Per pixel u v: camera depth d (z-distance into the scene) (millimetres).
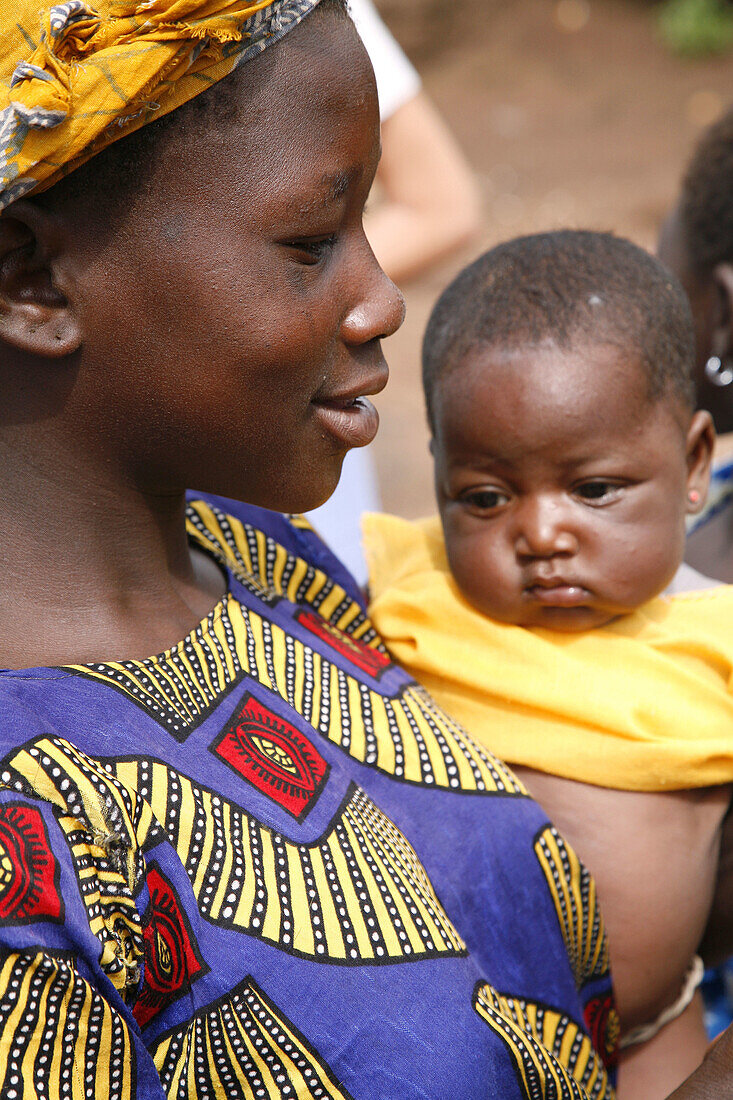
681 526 1589
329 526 2938
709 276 2092
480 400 1526
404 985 1117
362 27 3092
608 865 1493
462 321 1601
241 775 1143
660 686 1533
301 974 1069
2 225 1052
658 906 1492
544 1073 1198
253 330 1101
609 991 1473
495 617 1602
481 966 1294
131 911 986
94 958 948
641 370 1517
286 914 1084
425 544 1821
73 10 974
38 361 1109
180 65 1004
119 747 1063
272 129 1065
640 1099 1590
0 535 1166
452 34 13000
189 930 1033
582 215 10266
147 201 1049
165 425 1145
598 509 1521
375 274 1208
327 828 1166
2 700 1012
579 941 1420
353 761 1290
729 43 12289
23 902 920
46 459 1156
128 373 1108
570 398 1479
